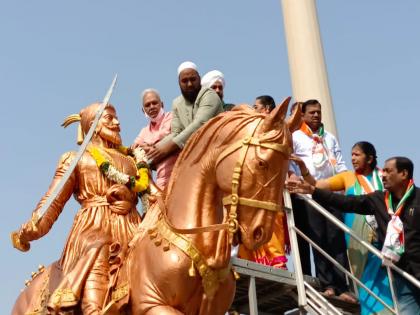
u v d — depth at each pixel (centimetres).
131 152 743
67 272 648
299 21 1138
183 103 802
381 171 816
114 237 671
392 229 720
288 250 829
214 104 761
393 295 718
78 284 622
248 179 557
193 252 580
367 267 784
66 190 701
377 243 796
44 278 677
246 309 834
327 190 770
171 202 609
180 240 586
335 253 819
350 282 842
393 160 739
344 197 762
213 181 590
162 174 761
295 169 859
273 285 780
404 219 727
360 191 813
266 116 577
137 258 609
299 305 762
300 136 885
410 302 725
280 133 566
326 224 829
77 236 673
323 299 755
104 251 643
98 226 676
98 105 741
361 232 804
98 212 685
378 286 769
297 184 773
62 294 620
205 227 574
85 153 713
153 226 611
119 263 624
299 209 844
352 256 803
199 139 608
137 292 593
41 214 676
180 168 616
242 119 584
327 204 770
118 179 695
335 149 909
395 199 741
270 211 555
